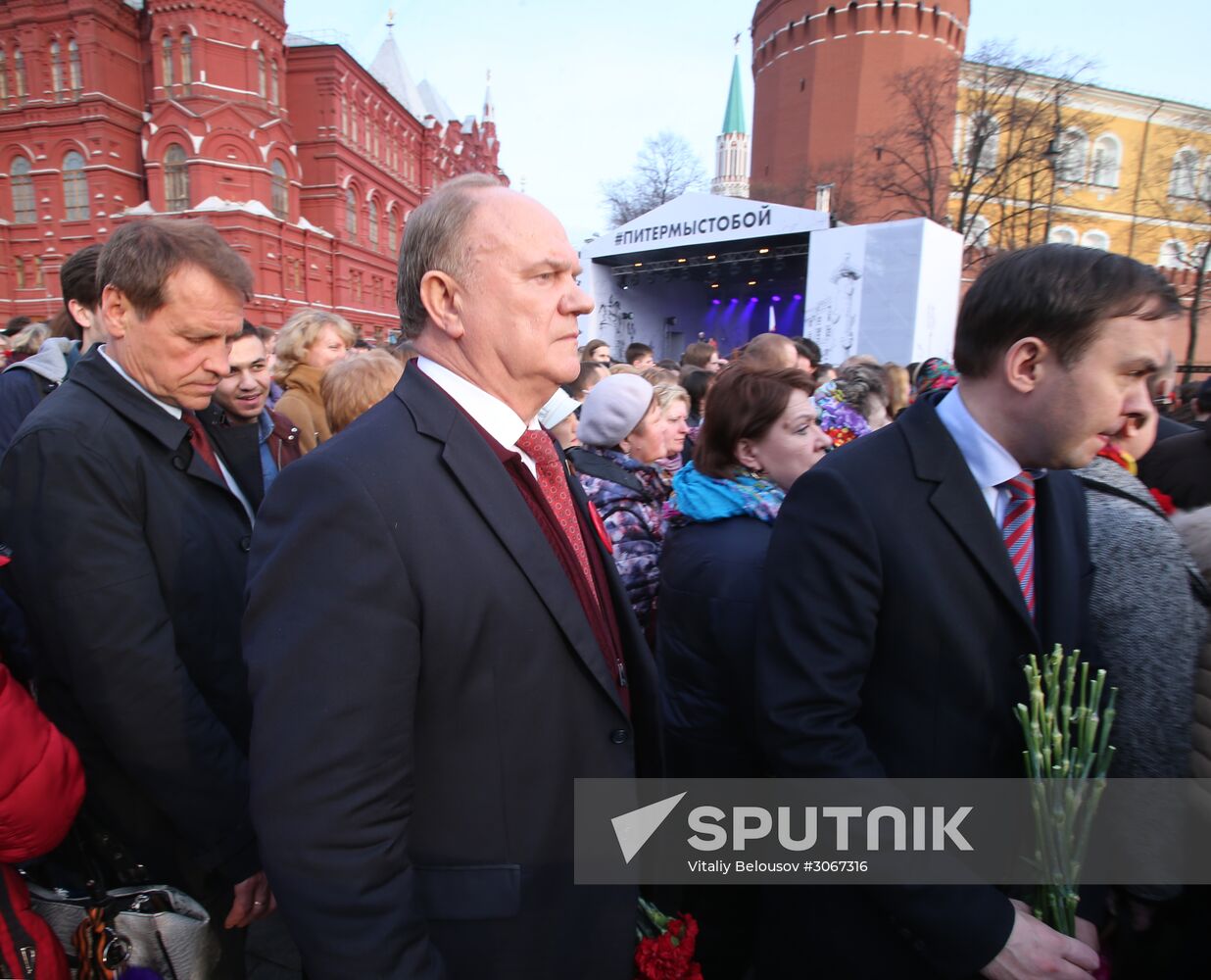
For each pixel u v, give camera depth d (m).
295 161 28.16
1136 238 29.28
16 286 27.41
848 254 10.73
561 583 0.94
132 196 26.98
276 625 0.81
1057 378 0.96
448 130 43.97
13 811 0.99
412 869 0.87
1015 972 0.97
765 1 31.28
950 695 1.06
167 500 1.32
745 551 1.49
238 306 1.34
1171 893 1.09
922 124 20.89
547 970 0.95
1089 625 1.12
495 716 0.89
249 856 1.30
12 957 1.05
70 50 25.25
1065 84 18.77
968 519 1.05
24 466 1.18
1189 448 2.31
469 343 0.96
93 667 1.15
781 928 1.28
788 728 1.08
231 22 25.17
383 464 0.85
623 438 2.39
